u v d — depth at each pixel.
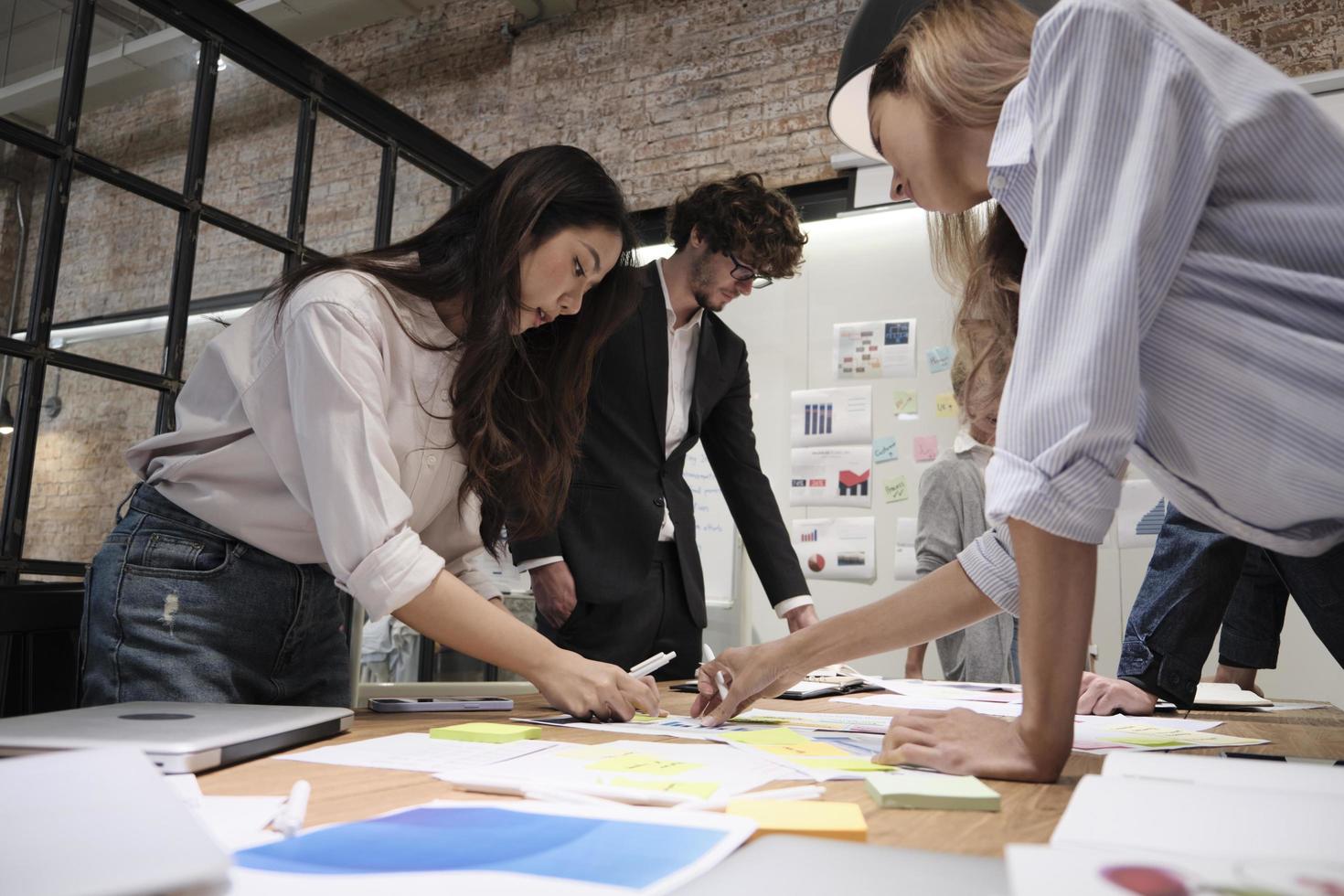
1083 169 0.64
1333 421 0.64
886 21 1.16
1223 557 1.28
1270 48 3.43
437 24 5.00
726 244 1.92
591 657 1.83
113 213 2.56
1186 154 0.63
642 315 1.92
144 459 1.14
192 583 1.07
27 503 2.33
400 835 0.40
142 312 2.61
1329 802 0.39
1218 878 0.27
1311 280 0.64
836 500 3.79
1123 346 0.60
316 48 5.23
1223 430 0.68
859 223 3.92
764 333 3.99
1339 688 3.01
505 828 0.41
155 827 0.32
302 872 0.34
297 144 3.08
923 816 0.50
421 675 3.46
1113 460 0.61
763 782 0.58
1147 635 1.33
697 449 3.96
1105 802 0.40
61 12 2.49
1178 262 0.65
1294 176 0.64
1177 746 0.86
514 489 1.32
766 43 4.24
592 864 0.35
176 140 2.73
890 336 3.80
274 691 1.14
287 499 1.08
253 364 1.06
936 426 3.70
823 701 1.36
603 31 4.58
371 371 1.00
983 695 1.50
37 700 1.09
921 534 2.95
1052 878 0.27
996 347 1.10
